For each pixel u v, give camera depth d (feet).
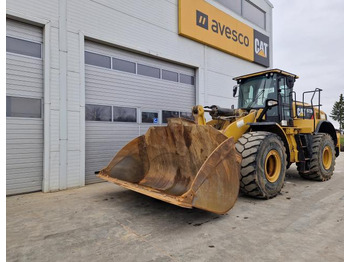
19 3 15.19
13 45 15.47
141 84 22.50
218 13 29.43
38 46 16.39
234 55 32.45
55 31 16.60
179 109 26.03
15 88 15.46
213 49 29.43
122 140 20.94
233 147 10.91
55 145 16.49
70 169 17.15
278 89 16.26
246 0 34.99
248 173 12.95
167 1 24.06
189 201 9.04
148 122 23.03
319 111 24.29
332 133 22.98
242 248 8.09
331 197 14.29
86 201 13.70
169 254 7.72
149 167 14.47
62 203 13.35
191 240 8.71
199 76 27.53
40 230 9.67
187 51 26.16
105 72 19.90
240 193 15.05
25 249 8.11
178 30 25.02
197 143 12.00
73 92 17.35
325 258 7.42
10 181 15.19
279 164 14.39
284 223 10.28
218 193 10.02
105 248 8.16
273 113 16.51
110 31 19.58
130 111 21.62
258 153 12.99
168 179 13.06
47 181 16.10
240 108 17.58
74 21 17.53
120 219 10.85
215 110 14.78
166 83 24.73
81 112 17.75
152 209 12.23
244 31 33.76
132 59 21.81
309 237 8.91
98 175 14.84
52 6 16.51
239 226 9.98
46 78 16.19
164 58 23.85
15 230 9.68
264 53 38.29
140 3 21.68
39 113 16.31
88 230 9.66
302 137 18.03
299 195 14.74
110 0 19.58
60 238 8.94
